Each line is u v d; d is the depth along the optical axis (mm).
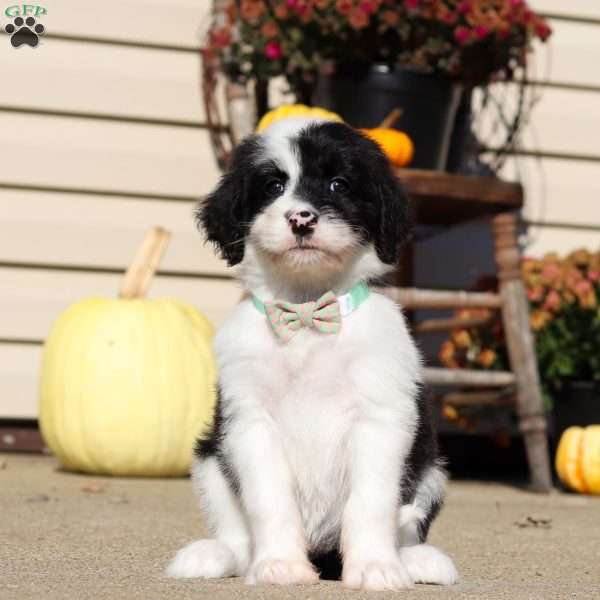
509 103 8523
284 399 3729
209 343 7109
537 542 4629
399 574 3371
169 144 8227
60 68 8078
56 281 8062
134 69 8188
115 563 3820
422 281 8391
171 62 8234
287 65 7336
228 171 4188
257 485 3605
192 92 8258
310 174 3879
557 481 7402
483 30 7020
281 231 3740
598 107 8664
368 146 4031
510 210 6988
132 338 6797
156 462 6770
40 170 8055
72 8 8094
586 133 8664
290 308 3738
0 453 7977
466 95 7938
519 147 8555
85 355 6781
